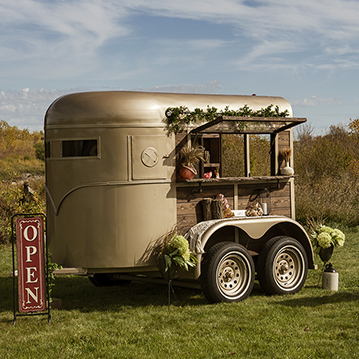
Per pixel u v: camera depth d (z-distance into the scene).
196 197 7.05
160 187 6.68
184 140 6.90
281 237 7.34
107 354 4.88
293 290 7.29
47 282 6.05
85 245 6.50
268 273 7.12
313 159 18.64
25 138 51.16
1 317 6.30
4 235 11.95
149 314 6.32
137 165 6.53
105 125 6.46
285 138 7.96
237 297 6.84
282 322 5.83
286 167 7.78
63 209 6.62
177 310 6.50
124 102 6.54
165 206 6.71
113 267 6.48
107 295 7.55
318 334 5.38
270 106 7.61
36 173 31.77
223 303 6.69
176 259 6.33
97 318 6.18
